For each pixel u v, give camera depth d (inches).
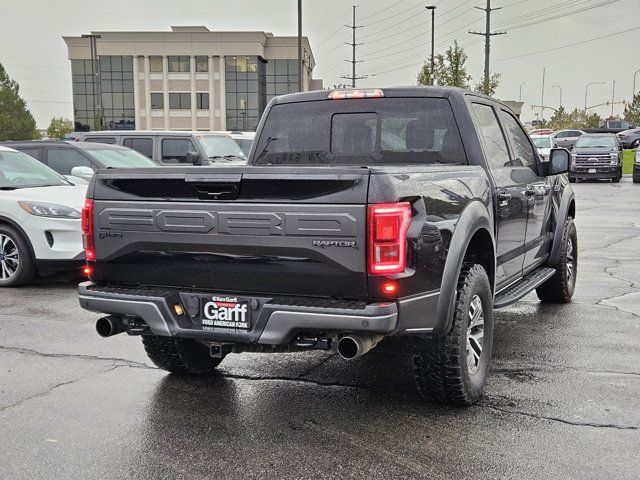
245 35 3324.3
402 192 144.3
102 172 166.7
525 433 157.9
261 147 228.4
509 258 216.2
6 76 3208.7
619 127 2096.5
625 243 480.1
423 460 144.5
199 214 154.4
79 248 329.7
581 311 279.1
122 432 160.4
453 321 164.6
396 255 141.8
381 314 141.0
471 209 172.2
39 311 281.9
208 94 3395.7
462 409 173.2
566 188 285.7
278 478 137.4
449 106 203.5
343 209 141.3
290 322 146.4
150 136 586.2
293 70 3508.9
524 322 261.1
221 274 156.6
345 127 216.4
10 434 159.8
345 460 144.9
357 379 197.5
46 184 361.1
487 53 1859.0
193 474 139.5
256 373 203.3
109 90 3447.3
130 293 164.6
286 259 148.0
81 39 3442.4
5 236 331.3
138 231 162.4
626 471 139.0
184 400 181.0
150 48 3376.0
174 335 159.5
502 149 224.8
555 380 194.5
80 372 204.2
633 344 231.0
